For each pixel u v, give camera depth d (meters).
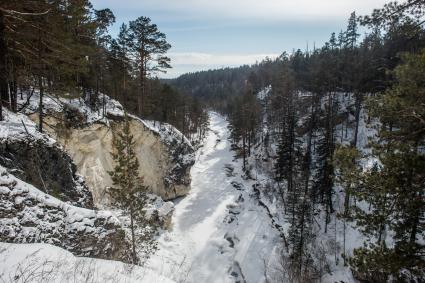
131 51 37.53
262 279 25.11
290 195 32.91
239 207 39.09
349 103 53.88
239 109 63.69
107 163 30.52
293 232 27.62
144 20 36.00
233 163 58.53
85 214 12.45
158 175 38.94
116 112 33.03
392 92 8.91
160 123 45.84
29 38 16.91
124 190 20.06
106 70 39.06
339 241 28.25
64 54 18.14
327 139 34.91
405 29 8.60
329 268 25.08
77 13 17.92
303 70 90.25
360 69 43.59
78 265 7.24
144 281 7.45
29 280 5.70
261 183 43.97
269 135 61.72
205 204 40.38
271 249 28.81
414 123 8.54
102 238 12.55
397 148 8.78
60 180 15.78
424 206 8.20
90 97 32.53
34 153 14.58
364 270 8.90
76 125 26.66
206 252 29.70
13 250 7.27
